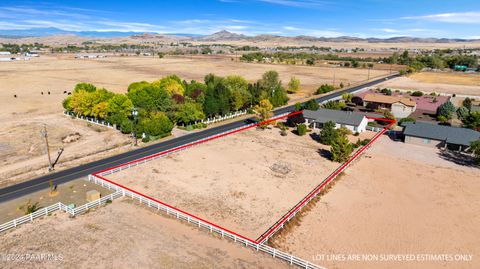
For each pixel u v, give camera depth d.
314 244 36.81
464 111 90.69
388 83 166.88
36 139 70.38
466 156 64.62
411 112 100.94
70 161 58.69
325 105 97.81
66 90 132.88
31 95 120.25
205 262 32.56
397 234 38.97
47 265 31.50
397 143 72.31
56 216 40.41
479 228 40.62
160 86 99.50
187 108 80.88
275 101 107.75
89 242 35.28
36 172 53.59
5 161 58.44
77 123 83.00
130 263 32.06
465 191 50.06
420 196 48.41
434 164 60.41
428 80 178.75
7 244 34.62
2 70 192.38
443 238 38.38
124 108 79.44
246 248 35.31
